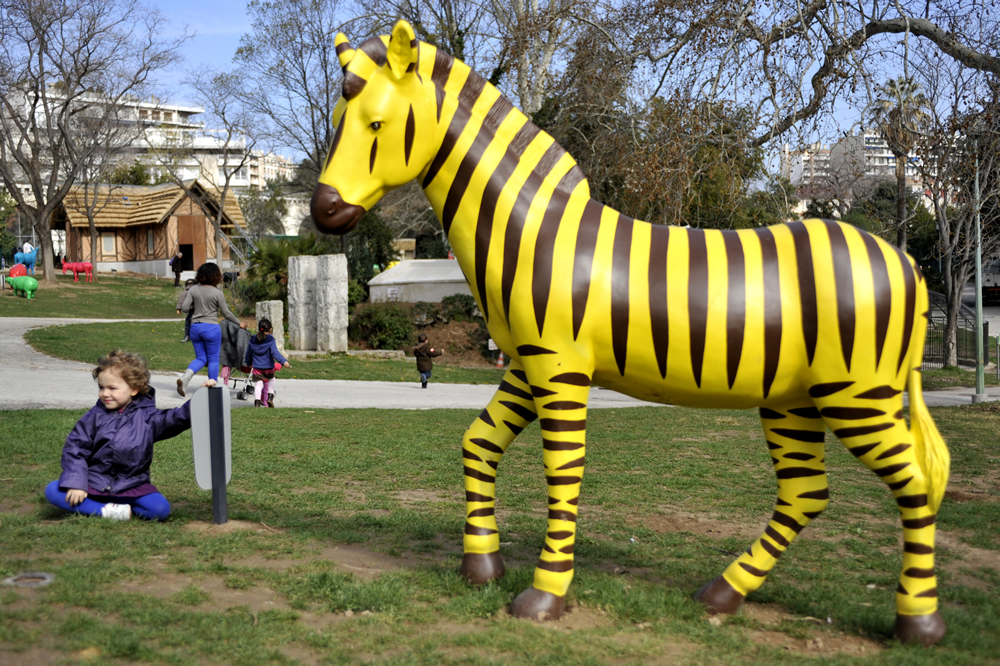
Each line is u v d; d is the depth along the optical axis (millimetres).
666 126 15188
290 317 23359
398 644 3320
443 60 3850
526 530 5480
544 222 3715
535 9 26312
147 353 18234
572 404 3648
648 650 3334
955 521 5953
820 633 3656
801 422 3852
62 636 3166
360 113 3643
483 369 24797
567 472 3648
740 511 6344
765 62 14344
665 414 13750
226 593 3836
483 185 3781
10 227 67250
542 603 3641
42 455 6930
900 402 3512
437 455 8281
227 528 5094
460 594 3928
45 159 43312
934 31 15508
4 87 37438
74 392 11945
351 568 4375
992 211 21766
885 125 14914
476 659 3139
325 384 17609
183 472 6777
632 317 3578
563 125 20688
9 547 4332
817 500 3812
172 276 50781
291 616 3537
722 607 3836
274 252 29094
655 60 18250
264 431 9523
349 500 6227
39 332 20484
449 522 5555
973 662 3262
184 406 5113
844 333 3402
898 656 3289
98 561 4168
